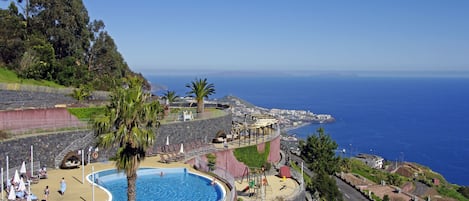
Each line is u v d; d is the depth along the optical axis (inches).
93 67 3344.0
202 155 1913.1
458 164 7047.2
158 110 1067.9
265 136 2428.6
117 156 1029.8
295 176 1930.4
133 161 1024.9
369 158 5511.8
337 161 2659.9
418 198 2773.1
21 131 1553.9
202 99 2425.0
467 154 7834.6
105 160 1784.0
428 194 3567.9
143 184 1536.7
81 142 1704.0
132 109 986.7
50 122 1690.5
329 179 1995.6
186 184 1542.8
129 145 1023.6
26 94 2102.6
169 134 1996.8
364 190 2674.7
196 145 2091.5
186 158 1862.7
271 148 2314.2
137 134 992.9
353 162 4301.2
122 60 3774.6
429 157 7524.6
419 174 4532.5
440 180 4424.2
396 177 3595.0
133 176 1043.9
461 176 6230.3
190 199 1381.6
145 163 1763.0
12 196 1144.8
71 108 1800.0
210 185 1533.0
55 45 2962.6
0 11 2657.5
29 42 2613.2
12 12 2908.5
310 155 2586.1
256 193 1628.9
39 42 2664.9
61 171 1578.5
